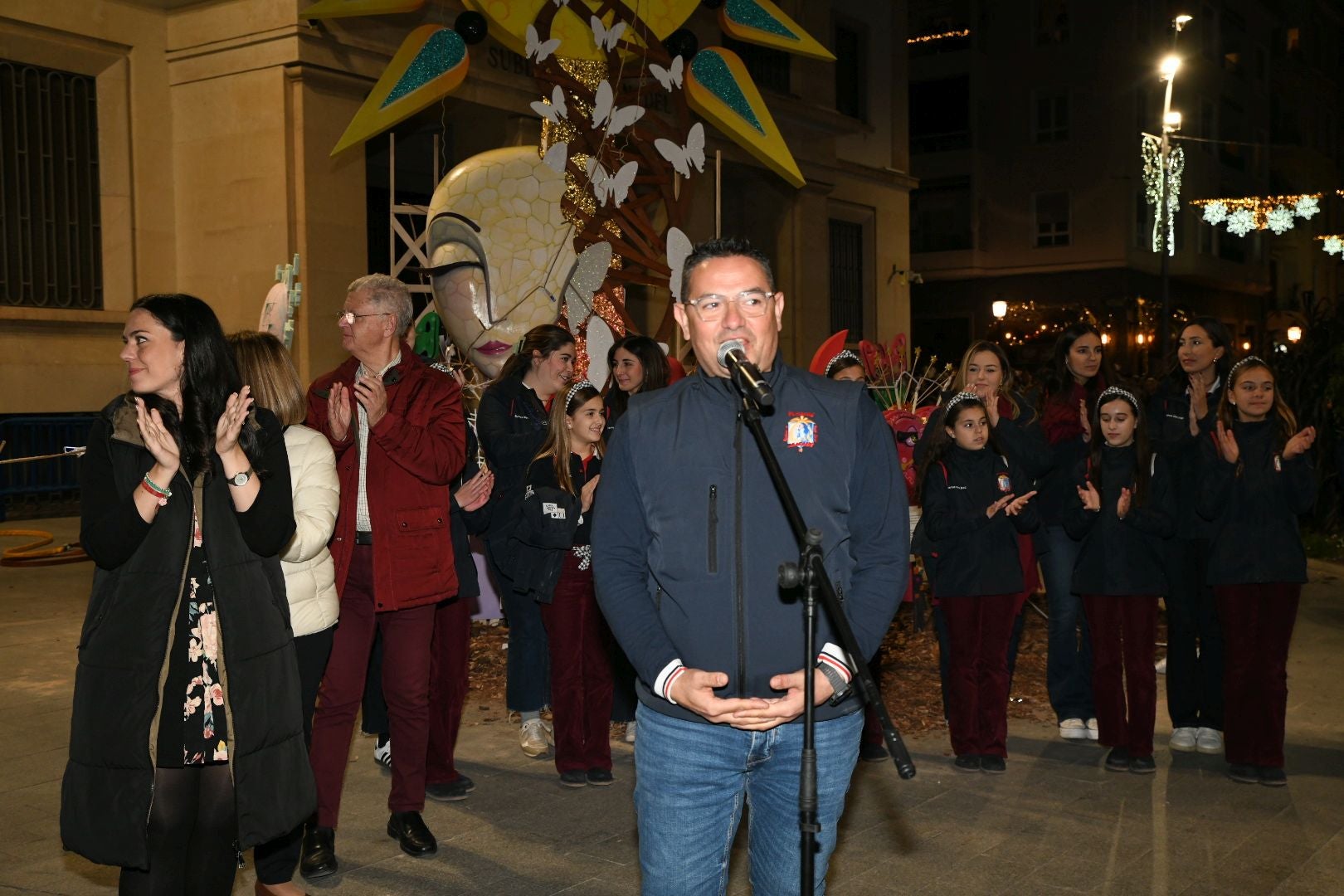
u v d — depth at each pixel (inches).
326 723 173.2
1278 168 1893.5
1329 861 175.3
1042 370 258.1
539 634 228.5
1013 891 165.0
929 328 1539.1
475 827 191.5
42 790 205.2
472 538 324.5
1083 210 1443.2
